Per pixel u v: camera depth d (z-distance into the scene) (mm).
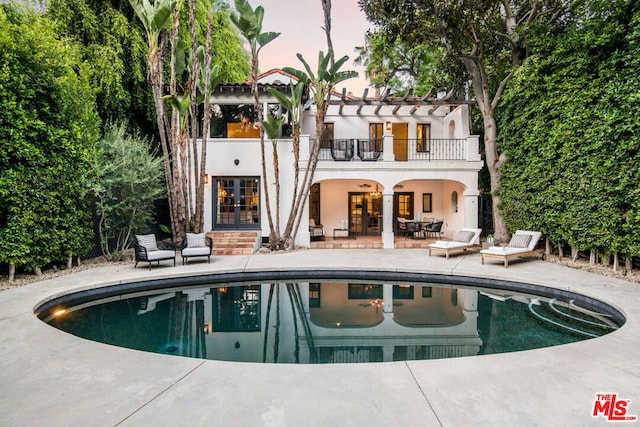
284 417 2355
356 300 6703
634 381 2840
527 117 9258
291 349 4387
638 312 4566
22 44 6527
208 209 12039
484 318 5434
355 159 13195
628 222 6508
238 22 9602
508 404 2508
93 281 6613
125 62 11141
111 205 9133
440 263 8727
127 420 2326
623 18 6488
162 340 4672
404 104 12547
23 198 6449
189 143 10844
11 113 6234
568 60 7594
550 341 4461
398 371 3031
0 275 6887
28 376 2965
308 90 12180
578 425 2254
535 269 7707
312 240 13273
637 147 6156
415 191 14898
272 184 12148
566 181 7934
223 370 3076
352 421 2312
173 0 9516
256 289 7520
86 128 8352
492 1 9750
